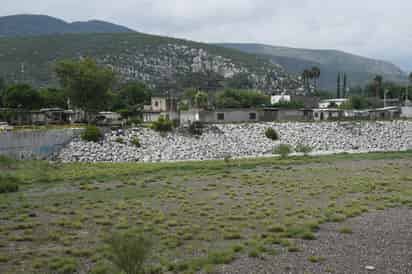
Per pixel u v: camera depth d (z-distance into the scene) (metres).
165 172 42.59
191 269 13.88
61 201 27.44
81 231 19.66
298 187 31.91
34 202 27.20
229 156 55.78
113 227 20.33
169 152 62.72
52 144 56.88
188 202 26.41
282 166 46.62
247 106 115.00
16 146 52.03
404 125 90.12
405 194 28.50
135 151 60.91
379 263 14.55
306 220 20.97
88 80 76.88
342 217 21.42
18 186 33.94
